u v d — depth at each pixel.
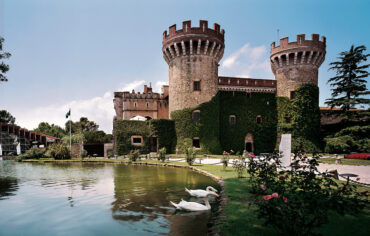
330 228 4.57
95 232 4.84
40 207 6.74
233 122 35.22
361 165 16.48
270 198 3.80
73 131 69.31
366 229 4.50
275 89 37.78
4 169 17.64
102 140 43.06
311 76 35.28
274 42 37.47
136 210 6.35
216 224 4.96
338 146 26.27
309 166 4.87
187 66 33.66
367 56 28.09
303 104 34.09
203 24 33.00
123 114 45.25
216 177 11.70
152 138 35.38
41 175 13.77
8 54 17.92
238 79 36.91
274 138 35.09
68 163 23.48
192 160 17.94
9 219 5.73
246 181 10.25
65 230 4.98
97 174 13.98
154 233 4.70
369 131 26.27
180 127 33.34
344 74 30.05
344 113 30.22
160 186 9.88
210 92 33.69
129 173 14.35
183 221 5.40
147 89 51.66
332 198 3.91
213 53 34.62
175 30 33.62
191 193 7.96
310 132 33.34
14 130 48.81
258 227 4.68
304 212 3.93
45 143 51.34
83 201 7.39
